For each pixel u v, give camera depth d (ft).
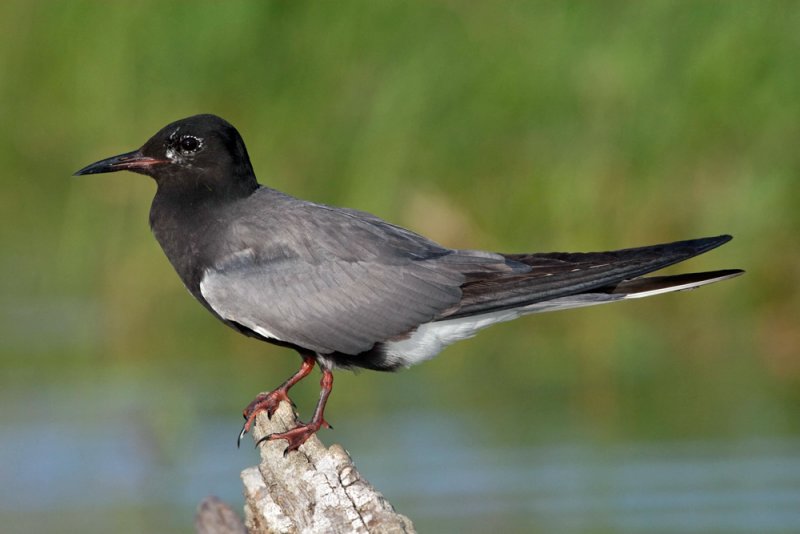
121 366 53.98
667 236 55.36
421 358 35.91
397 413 48.91
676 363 52.95
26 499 43.55
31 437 47.11
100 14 65.10
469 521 41.37
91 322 57.36
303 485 28.94
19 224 68.28
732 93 55.21
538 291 34.99
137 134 62.64
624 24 56.39
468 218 57.21
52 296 60.34
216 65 61.46
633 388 50.65
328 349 35.22
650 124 55.57
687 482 43.39
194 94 61.87
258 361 54.49
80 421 48.29
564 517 41.39
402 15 59.11
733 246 54.80
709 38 55.47
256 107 60.59
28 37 67.31
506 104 57.21
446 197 57.41
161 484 44.14
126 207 60.54
